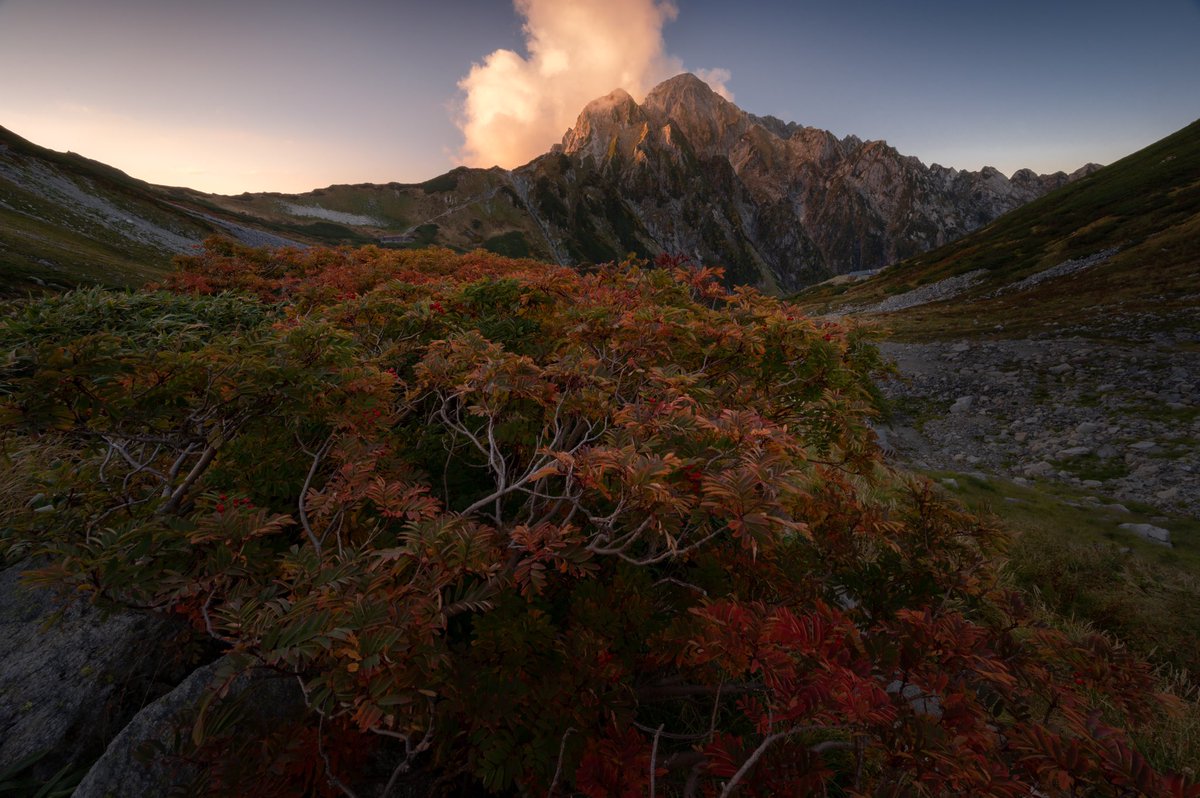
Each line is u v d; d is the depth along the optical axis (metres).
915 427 16.98
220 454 2.93
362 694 1.57
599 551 2.06
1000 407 17.41
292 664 1.44
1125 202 51.22
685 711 2.76
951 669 1.88
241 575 1.93
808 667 1.66
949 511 3.33
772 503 1.83
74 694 2.37
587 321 3.64
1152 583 5.59
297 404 2.73
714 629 1.78
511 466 3.62
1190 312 23.09
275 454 2.95
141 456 3.17
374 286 9.06
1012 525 7.23
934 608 2.90
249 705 2.11
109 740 2.35
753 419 2.33
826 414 3.60
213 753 1.88
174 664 2.63
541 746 1.90
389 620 1.60
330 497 2.35
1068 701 1.94
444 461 3.69
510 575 2.05
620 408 2.92
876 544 4.15
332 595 1.68
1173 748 2.95
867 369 4.19
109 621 2.67
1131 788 1.39
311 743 1.87
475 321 4.68
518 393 2.78
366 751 1.96
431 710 1.77
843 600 3.72
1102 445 13.37
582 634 2.17
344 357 2.88
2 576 2.90
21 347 2.36
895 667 1.79
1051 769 1.48
